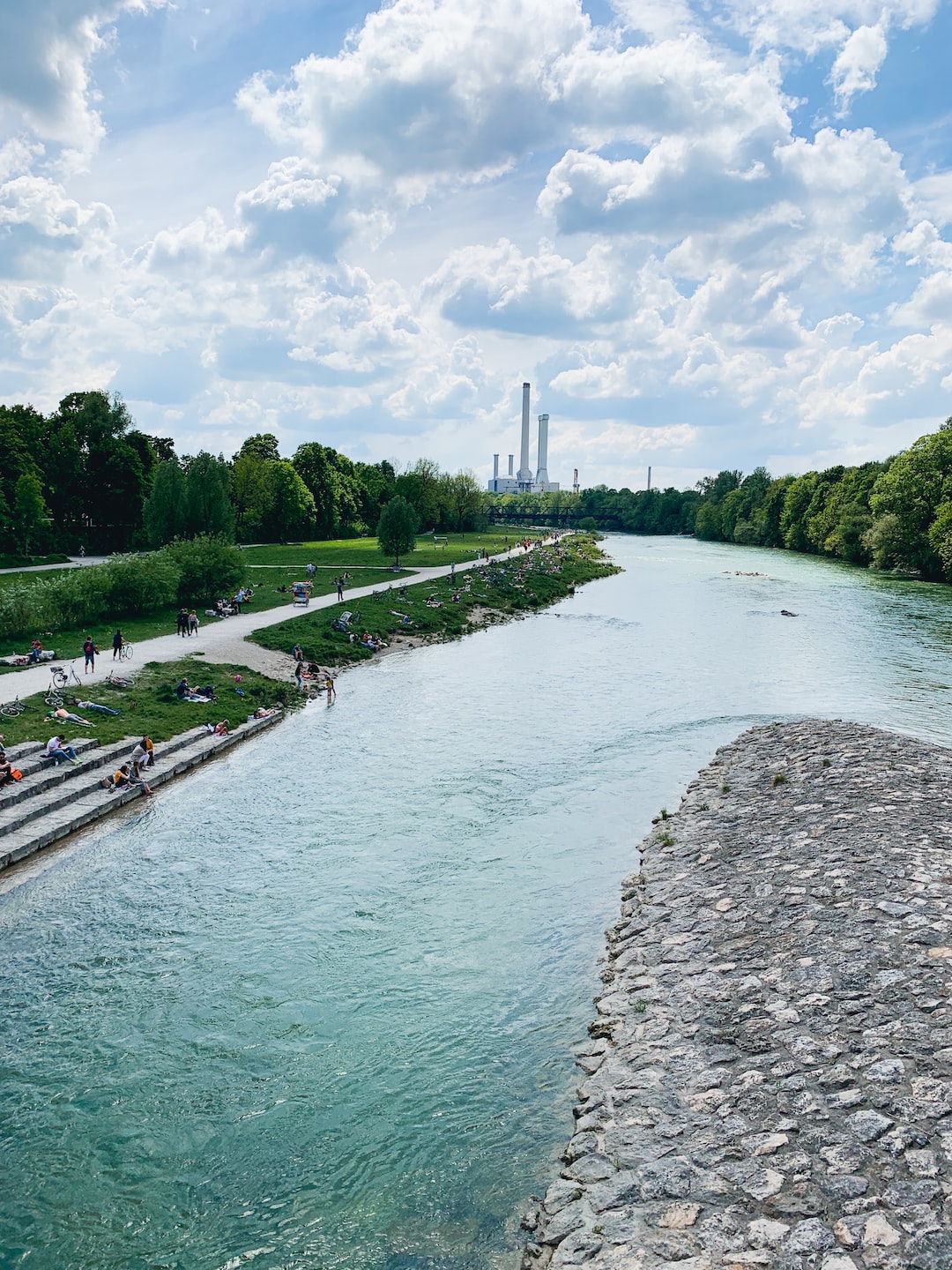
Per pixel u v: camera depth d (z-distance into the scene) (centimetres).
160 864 2489
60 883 2367
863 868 2064
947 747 3472
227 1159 1387
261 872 2436
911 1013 1477
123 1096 1529
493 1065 1597
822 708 4219
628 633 6875
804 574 11675
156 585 5959
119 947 2033
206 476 7812
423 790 3108
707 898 2089
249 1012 1775
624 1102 1395
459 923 2134
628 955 1894
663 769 3319
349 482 17425
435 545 14388
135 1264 1199
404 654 5997
